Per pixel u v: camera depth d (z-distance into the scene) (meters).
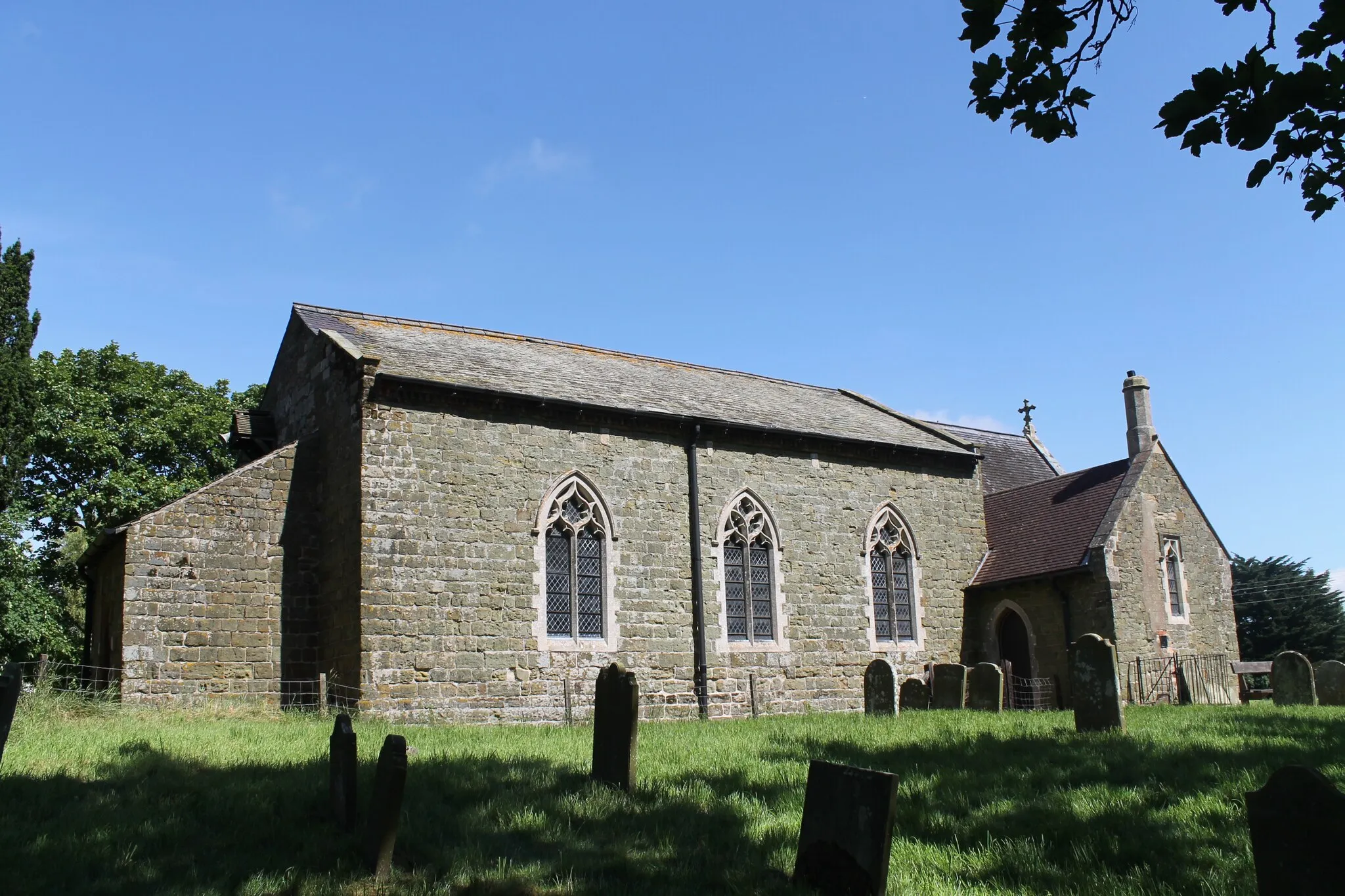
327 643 19.27
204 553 18.86
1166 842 8.51
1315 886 6.31
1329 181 6.85
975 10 6.65
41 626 26.83
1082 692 14.55
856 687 24.05
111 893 7.06
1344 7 5.70
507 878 7.64
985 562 27.19
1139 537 24.59
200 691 18.33
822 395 30.59
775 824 9.16
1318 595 50.09
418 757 12.02
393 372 19.08
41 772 10.33
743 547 23.16
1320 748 12.12
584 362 25.17
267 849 8.16
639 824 9.05
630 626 21.02
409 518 18.81
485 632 19.20
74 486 30.03
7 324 23.41
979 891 7.60
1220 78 6.00
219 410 33.09
